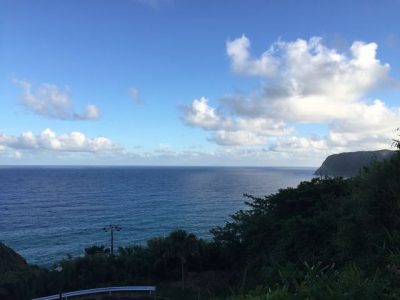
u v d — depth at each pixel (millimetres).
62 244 98438
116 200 184500
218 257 50812
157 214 141750
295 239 29016
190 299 39625
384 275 6289
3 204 171625
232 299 6355
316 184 41000
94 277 49062
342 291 5371
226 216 136625
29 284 46938
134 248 54875
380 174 14008
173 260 50188
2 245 65188
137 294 43781
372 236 12930
